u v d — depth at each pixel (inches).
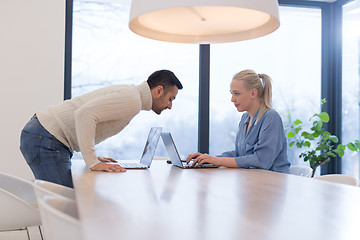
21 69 150.1
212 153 171.9
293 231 30.7
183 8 66.0
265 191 51.0
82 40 162.1
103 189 51.4
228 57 173.0
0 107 148.0
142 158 96.7
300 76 181.2
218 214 36.5
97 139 83.9
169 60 168.9
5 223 65.4
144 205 40.6
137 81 166.2
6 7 149.3
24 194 74.3
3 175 75.5
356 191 51.7
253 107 95.9
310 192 50.6
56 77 152.7
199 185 56.0
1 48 148.6
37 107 151.2
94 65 162.9
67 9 158.6
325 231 31.0
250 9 59.7
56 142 82.7
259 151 86.2
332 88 183.5
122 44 165.3
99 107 74.5
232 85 95.9
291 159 179.3
